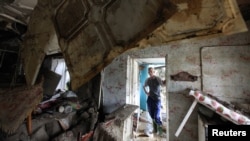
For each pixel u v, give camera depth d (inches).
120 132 91.2
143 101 194.4
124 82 122.0
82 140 71.7
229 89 91.5
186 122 100.3
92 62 25.0
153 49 113.5
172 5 18.4
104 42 24.0
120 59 124.1
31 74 39.3
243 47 89.5
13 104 43.2
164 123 161.3
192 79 100.8
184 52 103.8
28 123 54.4
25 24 76.4
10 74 90.5
